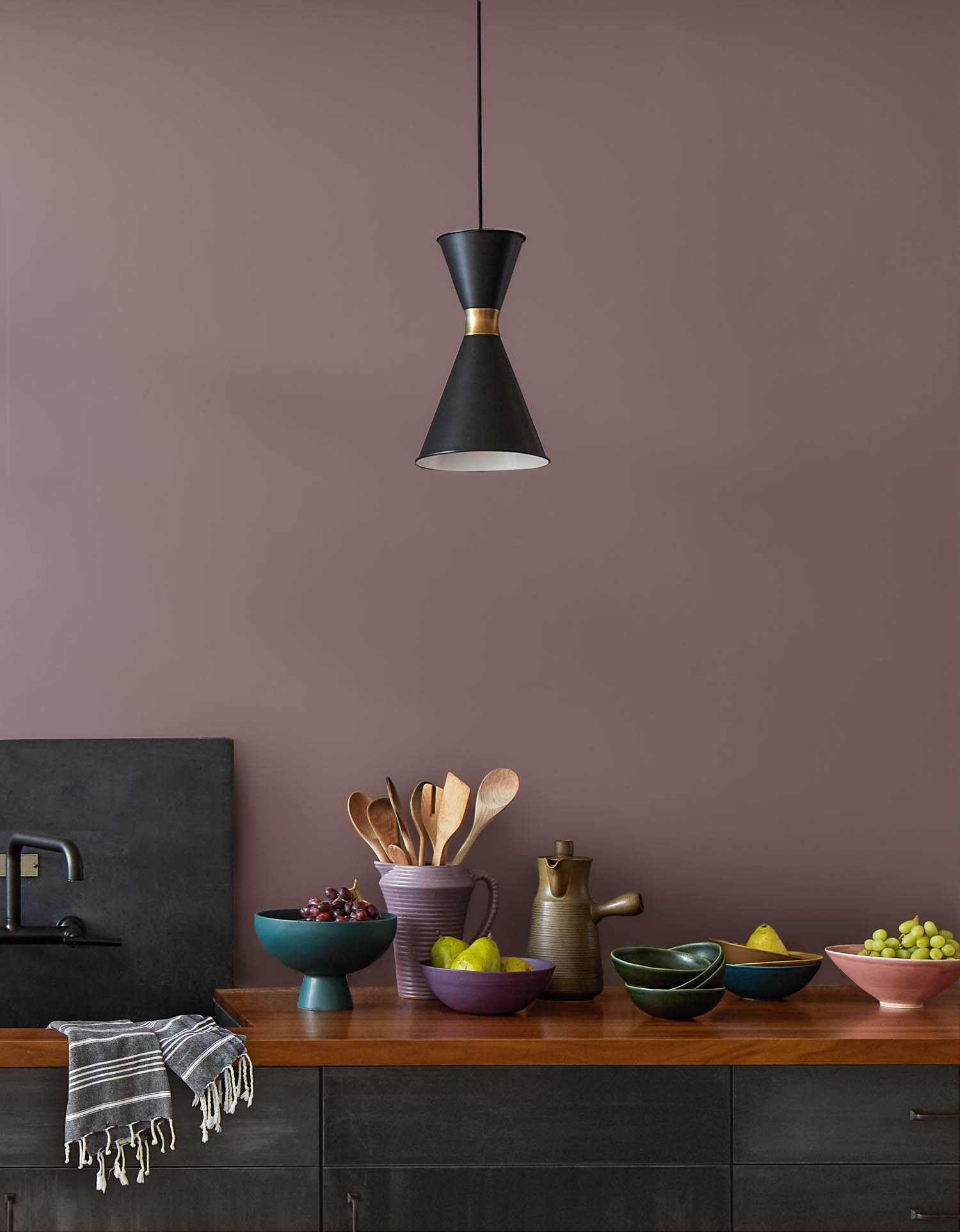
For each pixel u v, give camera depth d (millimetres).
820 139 2551
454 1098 1849
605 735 2465
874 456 2520
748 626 2490
